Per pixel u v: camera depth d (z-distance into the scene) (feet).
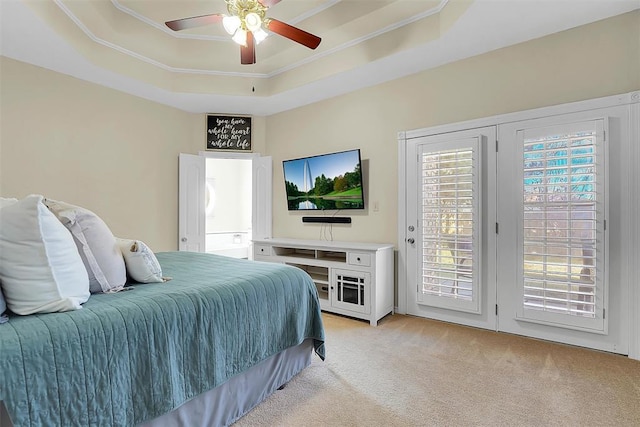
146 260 5.69
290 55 12.33
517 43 9.54
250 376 5.91
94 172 12.02
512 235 9.55
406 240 11.56
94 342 3.75
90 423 3.65
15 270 3.80
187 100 13.85
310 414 5.76
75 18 9.37
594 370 7.34
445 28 9.02
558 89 8.94
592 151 8.36
